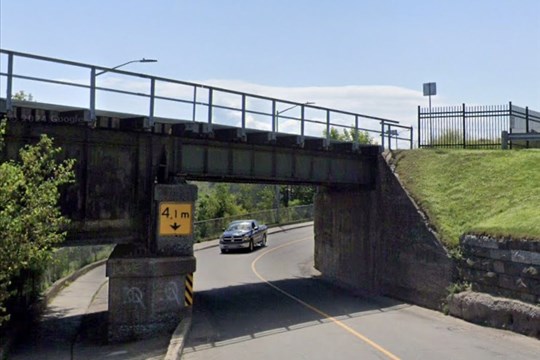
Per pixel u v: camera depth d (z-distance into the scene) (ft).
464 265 57.06
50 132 48.37
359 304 64.64
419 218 65.72
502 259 51.78
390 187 74.23
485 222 58.95
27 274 58.95
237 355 40.68
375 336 46.55
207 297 71.00
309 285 81.71
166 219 53.21
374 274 75.97
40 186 41.34
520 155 71.46
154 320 49.85
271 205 232.94
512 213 58.18
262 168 67.87
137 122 52.11
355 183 78.54
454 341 44.37
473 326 50.83
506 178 67.05
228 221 172.76
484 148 85.56
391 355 39.81
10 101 42.88
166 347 44.80
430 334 47.21
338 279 87.97
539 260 47.78
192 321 54.13
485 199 64.59
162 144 56.24
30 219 39.29
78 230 49.93
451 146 88.43
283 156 70.69
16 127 46.39
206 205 198.59
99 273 100.73
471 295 53.83
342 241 87.61
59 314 63.98
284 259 115.85
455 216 63.62
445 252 59.47
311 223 190.39
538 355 39.88
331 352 41.06
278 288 78.59
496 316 49.96
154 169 55.21
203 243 152.15
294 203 230.89
